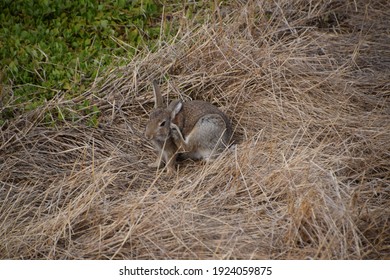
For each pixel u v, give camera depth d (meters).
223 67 11.67
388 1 13.94
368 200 9.41
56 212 9.38
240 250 8.61
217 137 10.28
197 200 9.48
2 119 10.72
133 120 11.05
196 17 12.84
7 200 9.54
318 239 8.61
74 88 11.29
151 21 13.08
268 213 9.20
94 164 10.19
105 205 9.38
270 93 11.40
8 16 12.69
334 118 10.98
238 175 9.74
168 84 11.27
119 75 11.41
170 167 10.25
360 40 12.69
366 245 8.72
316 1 13.55
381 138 10.52
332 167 9.89
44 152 10.38
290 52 12.12
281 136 10.75
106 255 8.69
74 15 12.77
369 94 11.70
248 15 12.70
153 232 8.84
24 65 11.70
